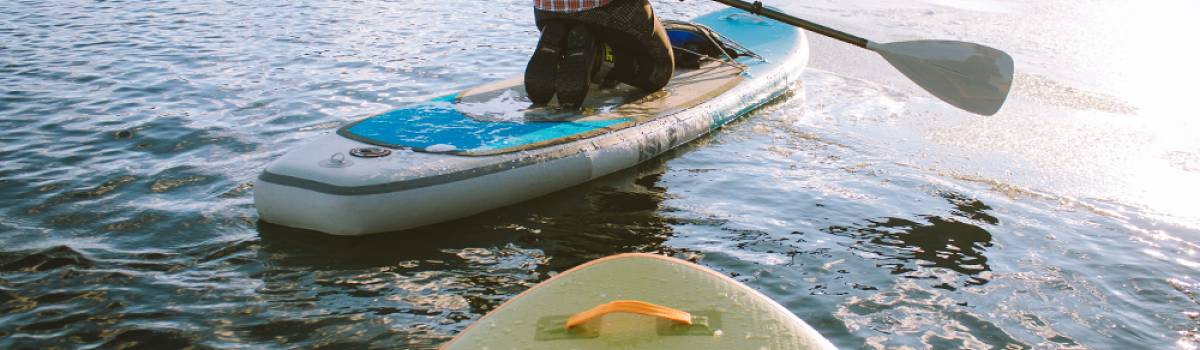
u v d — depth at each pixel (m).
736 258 3.90
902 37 8.23
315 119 5.98
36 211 4.25
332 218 4.00
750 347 1.71
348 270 3.73
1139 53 7.82
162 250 3.88
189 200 4.45
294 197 4.04
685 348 1.69
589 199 4.56
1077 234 4.19
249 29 8.75
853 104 6.35
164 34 8.45
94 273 3.63
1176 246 4.07
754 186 4.77
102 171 4.82
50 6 9.59
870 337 3.26
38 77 6.81
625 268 1.97
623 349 1.69
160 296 3.47
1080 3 9.95
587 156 4.73
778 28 7.32
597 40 5.21
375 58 7.75
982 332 3.31
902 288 3.64
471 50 8.13
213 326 3.26
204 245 3.93
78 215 4.22
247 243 3.96
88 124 5.66
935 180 4.87
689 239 4.11
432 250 3.94
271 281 3.62
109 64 7.28
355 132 4.54
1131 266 3.86
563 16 5.08
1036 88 6.63
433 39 8.53
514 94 5.40
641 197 4.60
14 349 3.06
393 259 3.84
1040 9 9.59
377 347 3.15
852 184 4.82
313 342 3.17
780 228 4.23
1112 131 5.70
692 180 4.85
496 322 1.82
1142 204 4.54
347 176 4.04
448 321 3.34
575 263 3.85
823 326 3.33
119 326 3.24
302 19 9.27
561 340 1.72
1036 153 5.28
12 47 7.75
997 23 8.89
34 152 5.09
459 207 4.25
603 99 5.48
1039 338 3.28
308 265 3.76
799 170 5.03
